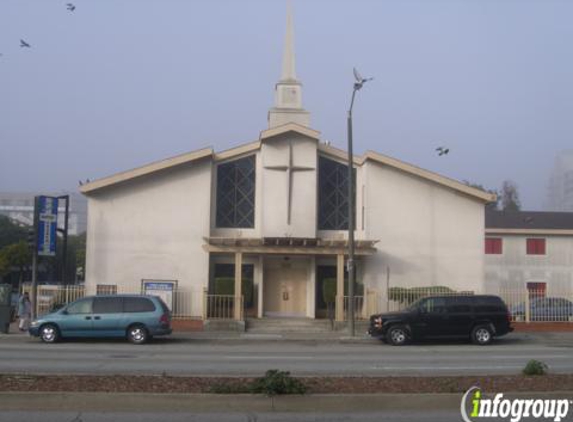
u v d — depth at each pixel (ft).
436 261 101.96
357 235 103.60
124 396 33.09
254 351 66.90
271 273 102.22
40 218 94.12
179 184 100.73
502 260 159.63
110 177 98.84
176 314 98.27
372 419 31.63
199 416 31.83
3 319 85.35
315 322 95.50
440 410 33.63
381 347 75.10
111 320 75.31
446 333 78.79
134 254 99.30
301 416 32.09
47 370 48.19
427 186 103.09
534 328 96.53
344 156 103.96
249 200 103.09
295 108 113.29
